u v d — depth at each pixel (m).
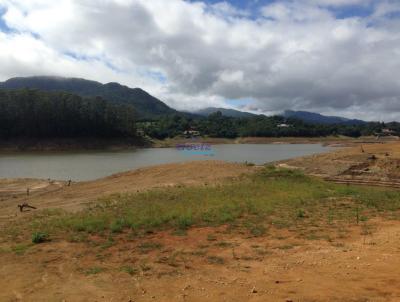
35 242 12.69
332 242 11.47
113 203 20.36
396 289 7.65
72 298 8.15
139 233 13.31
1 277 9.58
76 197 26.17
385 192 22.81
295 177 28.84
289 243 11.49
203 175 31.83
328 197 20.22
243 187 24.06
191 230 13.50
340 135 178.12
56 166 58.62
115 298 8.03
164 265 9.95
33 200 26.38
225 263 9.91
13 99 100.69
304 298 7.47
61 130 106.81
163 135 152.25
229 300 7.64
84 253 11.32
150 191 24.31
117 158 76.31
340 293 7.61
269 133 167.00
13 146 97.50
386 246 10.77
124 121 119.88
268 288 8.12
